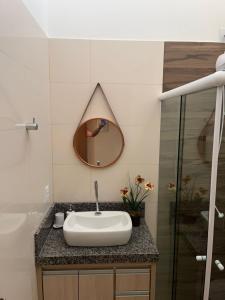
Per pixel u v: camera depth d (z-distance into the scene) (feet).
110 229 5.40
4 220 3.28
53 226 6.25
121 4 6.17
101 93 6.36
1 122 3.20
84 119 6.41
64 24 6.11
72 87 6.29
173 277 6.31
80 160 6.51
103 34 6.20
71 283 5.26
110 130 6.47
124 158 6.61
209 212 4.31
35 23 4.96
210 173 4.21
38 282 5.17
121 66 6.30
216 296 4.83
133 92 6.39
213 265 4.73
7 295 3.38
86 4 6.11
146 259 5.20
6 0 3.39
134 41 6.23
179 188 5.74
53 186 6.57
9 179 3.48
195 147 4.80
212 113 4.03
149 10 6.22
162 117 6.48
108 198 6.70
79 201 6.67
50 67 6.18
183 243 5.65
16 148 3.78
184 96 5.26
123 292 5.36
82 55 6.20
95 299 5.36
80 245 5.40
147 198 6.76
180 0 6.24
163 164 6.57
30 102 4.61
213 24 6.32
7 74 3.43
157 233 6.86
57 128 6.39
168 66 6.34
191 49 6.31
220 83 3.71
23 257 4.16
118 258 5.16
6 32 3.40
